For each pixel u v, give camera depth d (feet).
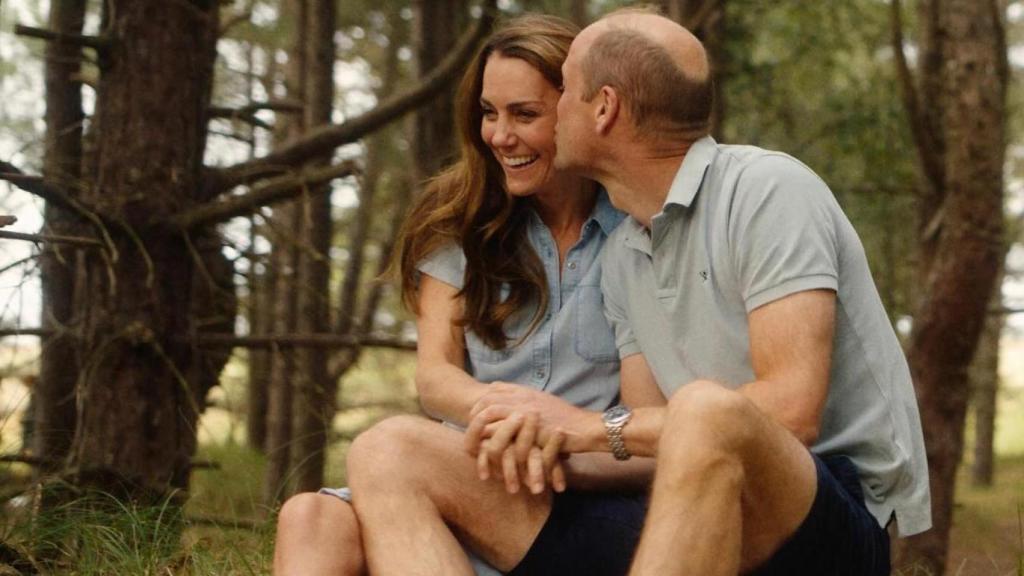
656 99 10.28
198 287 23.35
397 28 51.08
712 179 10.28
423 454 10.09
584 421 9.97
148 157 19.33
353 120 21.24
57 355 21.85
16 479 19.58
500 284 11.51
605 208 11.28
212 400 25.88
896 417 10.23
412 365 61.05
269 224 19.36
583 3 35.37
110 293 19.12
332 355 39.34
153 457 19.25
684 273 10.32
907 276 38.58
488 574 10.35
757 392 9.62
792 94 40.60
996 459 75.61
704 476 8.66
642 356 10.94
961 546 38.96
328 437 22.50
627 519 10.30
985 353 58.23
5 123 37.27
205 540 15.07
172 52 19.53
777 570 9.59
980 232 27.78
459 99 11.55
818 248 9.82
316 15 35.37
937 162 29.27
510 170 11.25
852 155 38.40
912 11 39.06
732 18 36.19
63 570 14.64
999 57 27.94
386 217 56.65
